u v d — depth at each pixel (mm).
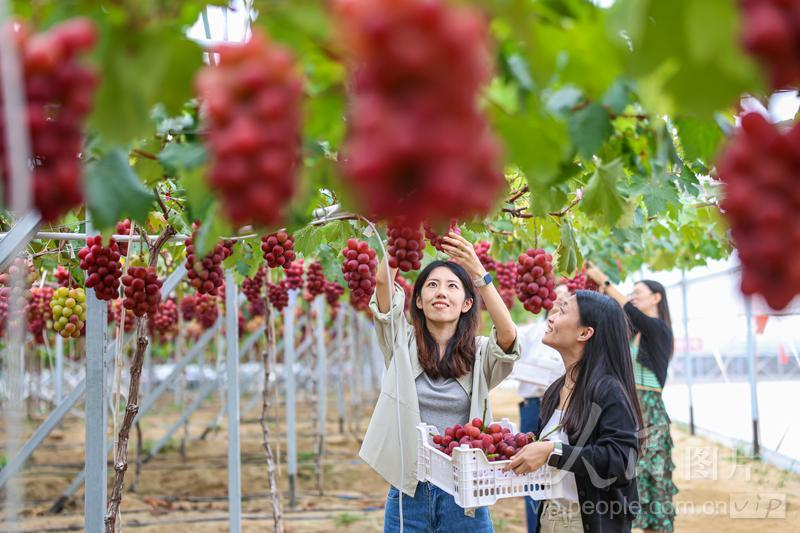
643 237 6516
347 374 19438
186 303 7941
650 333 5320
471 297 3771
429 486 3480
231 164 802
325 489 8570
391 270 3738
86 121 1052
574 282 5566
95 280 2598
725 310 10461
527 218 3426
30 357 10797
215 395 21125
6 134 846
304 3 1000
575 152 1362
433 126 703
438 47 684
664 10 879
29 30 1037
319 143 1438
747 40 715
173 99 1089
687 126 1422
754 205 819
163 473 9297
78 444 11695
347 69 1042
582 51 1015
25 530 6391
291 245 3178
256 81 809
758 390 9602
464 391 3684
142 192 1220
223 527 6723
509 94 1107
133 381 2811
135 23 1036
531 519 5227
